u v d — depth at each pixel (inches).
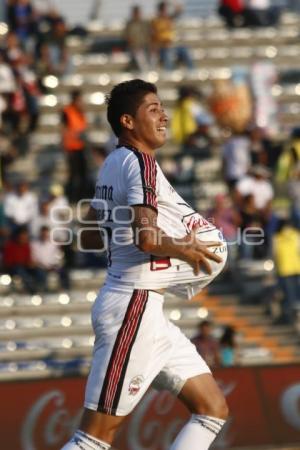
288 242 1845.5
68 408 1405.0
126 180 631.2
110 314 642.2
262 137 2202.3
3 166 2133.4
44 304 1868.8
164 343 645.3
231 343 1644.9
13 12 2466.8
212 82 2475.4
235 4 2748.5
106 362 637.9
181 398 653.9
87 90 2425.0
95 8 2923.2
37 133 2273.6
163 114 650.8
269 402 1471.5
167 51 2514.8
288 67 2635.3
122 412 636.7
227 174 2063.2
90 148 2084.2
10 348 1788.9
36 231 1919.3
